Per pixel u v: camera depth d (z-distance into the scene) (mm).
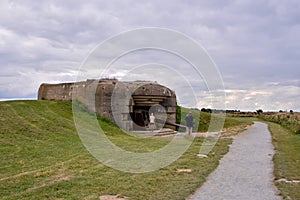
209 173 8477
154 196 6305
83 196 6281
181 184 7199
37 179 7594
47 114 17172
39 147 11828
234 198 6234
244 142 15672
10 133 13406
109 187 6930
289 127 25438
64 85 21281
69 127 15617
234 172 8625
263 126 28531
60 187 6895
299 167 9234
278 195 6422
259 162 10141
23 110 17016
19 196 6285
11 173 8180
